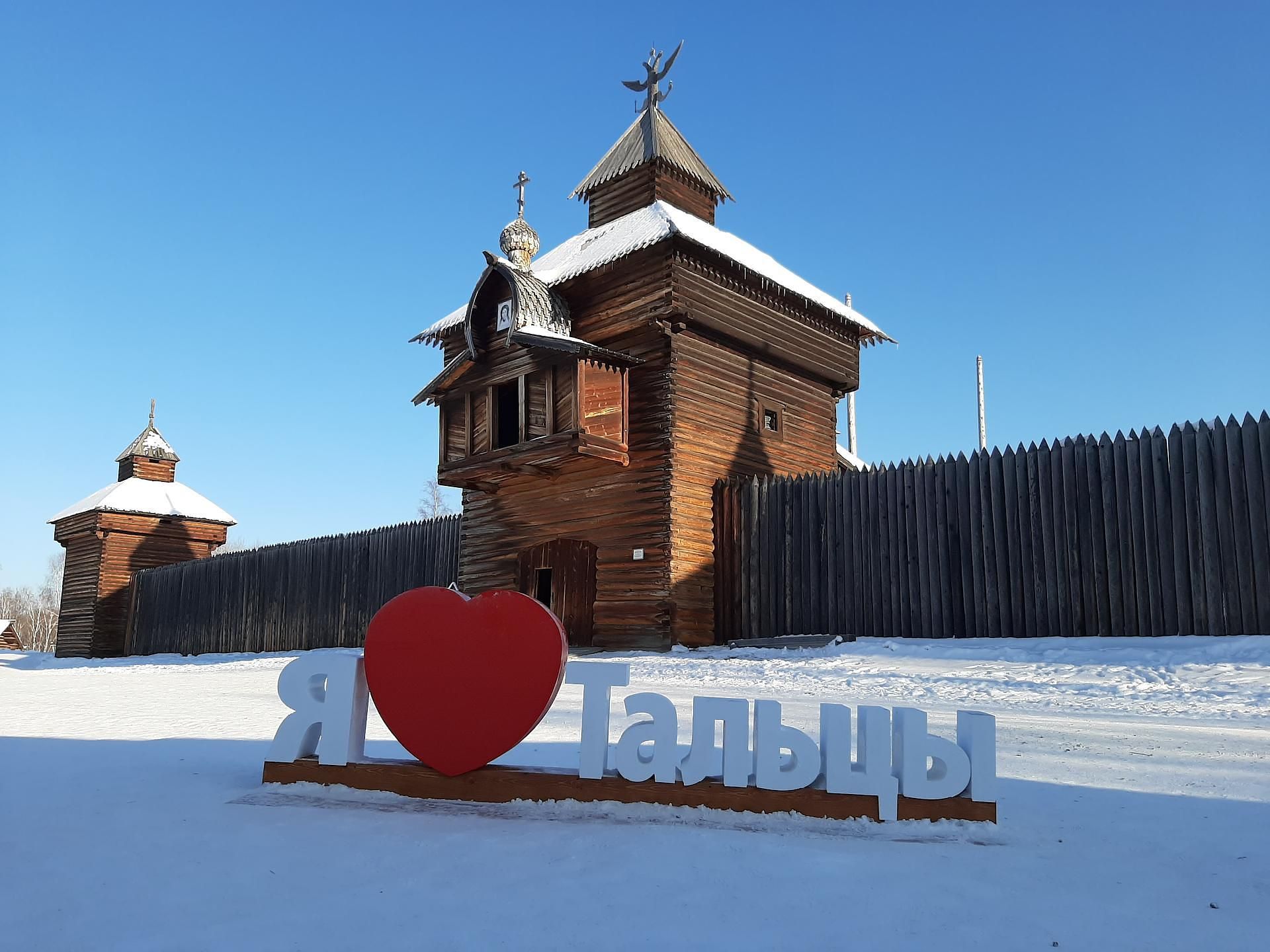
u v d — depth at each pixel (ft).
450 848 13.78
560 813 16.35
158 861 13.08
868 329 84.79
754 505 66.39
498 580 77.41
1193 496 47.73
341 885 11.98
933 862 13.01
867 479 60.70
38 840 14.26
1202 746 23.11
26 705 38.47
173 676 66.95
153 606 127.13
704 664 53.11
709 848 13.67
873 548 59.72
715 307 72.18
